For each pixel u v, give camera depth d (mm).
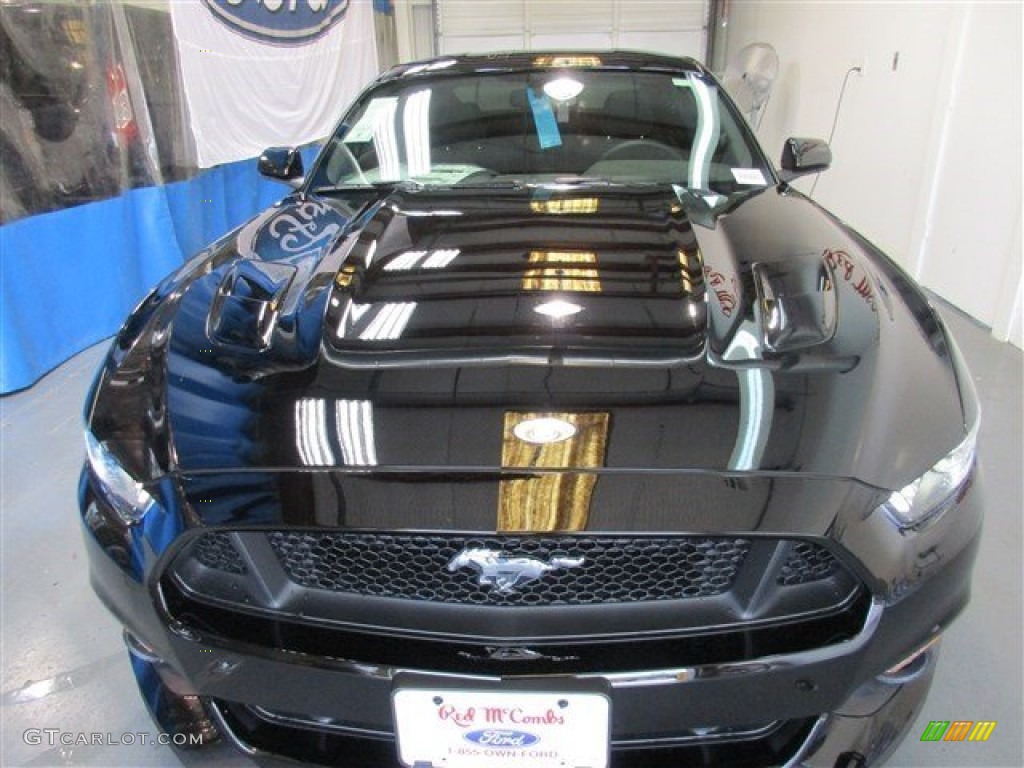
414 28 9820
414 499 854
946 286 3785
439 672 863
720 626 864
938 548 909
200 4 3902
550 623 864
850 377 987
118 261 3277
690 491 848
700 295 1150
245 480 897
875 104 4719
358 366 1013
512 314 1104
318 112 5504
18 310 2750
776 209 1567
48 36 2854
